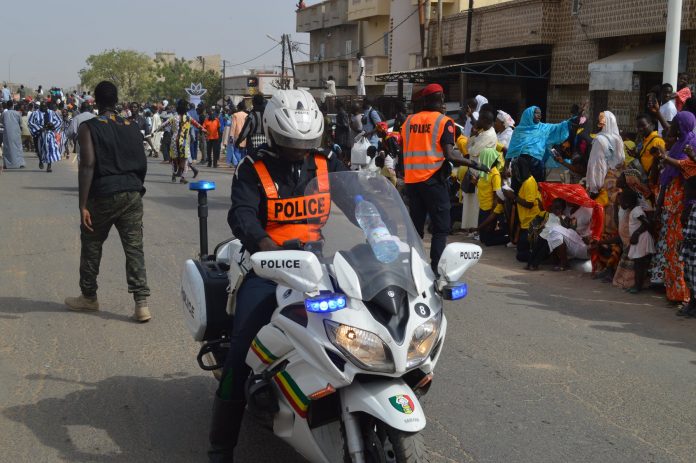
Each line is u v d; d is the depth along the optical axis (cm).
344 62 4756
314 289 324
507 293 805
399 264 338
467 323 692
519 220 996
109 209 657
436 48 2861
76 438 454
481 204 1080
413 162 767
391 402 313
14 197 1475
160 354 598
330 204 378
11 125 2131
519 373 568
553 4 2212
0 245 1005
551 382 551
